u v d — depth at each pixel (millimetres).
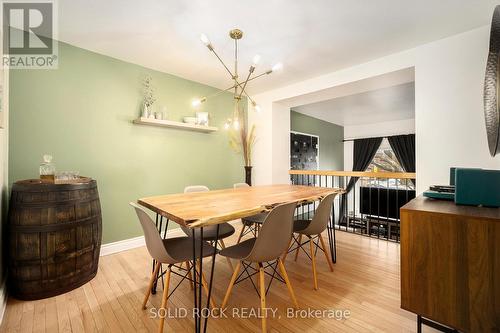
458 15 1955
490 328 906
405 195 5160
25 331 1385
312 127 5992
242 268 2203
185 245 1620
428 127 2391
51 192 1741
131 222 2811
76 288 1856
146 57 2688
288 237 1452
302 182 5492
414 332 1358
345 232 3424
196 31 2156
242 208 1430
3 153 1774
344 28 2125
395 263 2316
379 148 6762
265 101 4004
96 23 2029
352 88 3195
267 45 2418
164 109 3000
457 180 1189
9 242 1689
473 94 2172
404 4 1814
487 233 911
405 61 2535
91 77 2516
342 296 1742
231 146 3959
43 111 2217
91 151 2512
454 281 981
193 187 2416
